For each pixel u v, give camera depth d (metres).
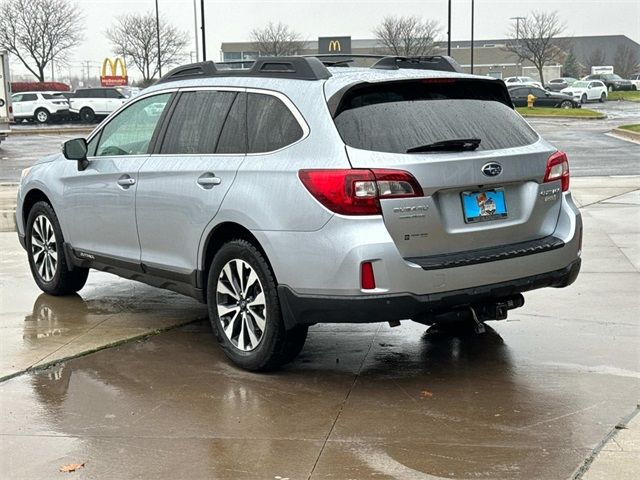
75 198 6.65
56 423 4.48
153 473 3.86
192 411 4.62
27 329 6.27
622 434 4.20
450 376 5.14
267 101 5.20
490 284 4.85
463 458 3.95
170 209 5.63
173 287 5.86
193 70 5.94
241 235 5.24
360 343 5.89
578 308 6.60
